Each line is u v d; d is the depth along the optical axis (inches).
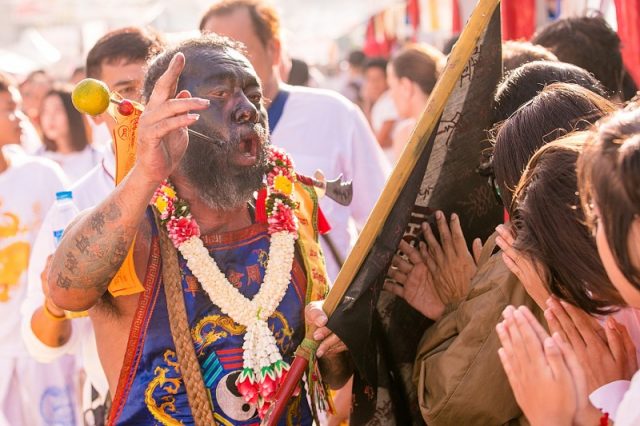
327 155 193.5
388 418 132.5
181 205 119.3
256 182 121.6
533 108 115.1
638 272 83.5
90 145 297.9
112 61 171.3
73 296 111.8
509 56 154.4
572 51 171.6
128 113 112.9
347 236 191.6
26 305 161.8
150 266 118.4
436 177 129.5
